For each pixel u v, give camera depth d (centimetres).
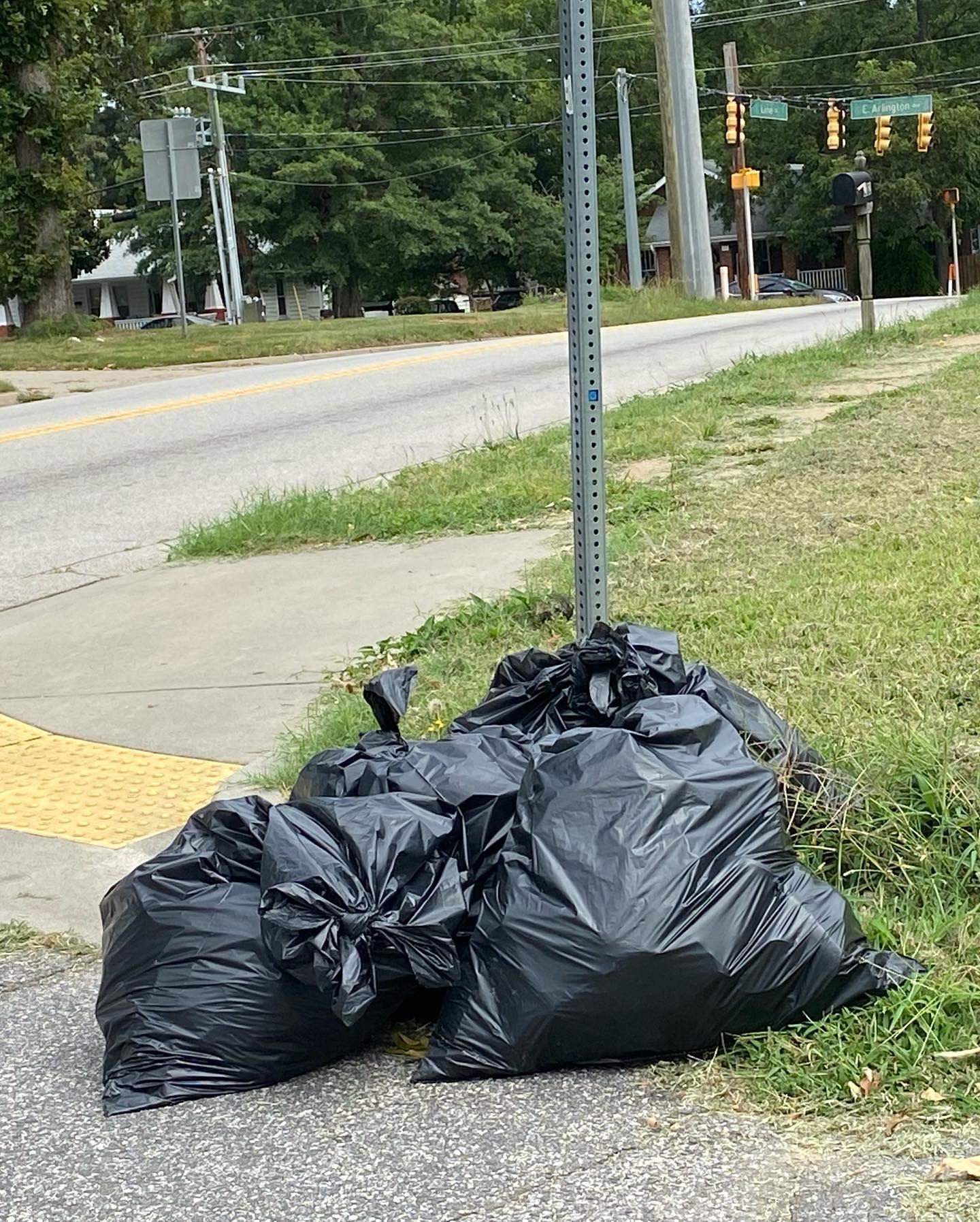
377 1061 318
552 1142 279
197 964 312
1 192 2709
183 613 732
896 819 362
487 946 303
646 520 761
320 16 5247
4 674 665
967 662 467
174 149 2431
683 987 289
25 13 2591
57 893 429
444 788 331
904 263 5369
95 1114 306
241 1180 277
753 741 370
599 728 338
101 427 1466
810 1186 257
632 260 4025
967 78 5359
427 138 5303
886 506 734
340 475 1103
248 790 488
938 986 302
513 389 1516
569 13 372
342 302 5406
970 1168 253
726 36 6172
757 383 1274
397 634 641
